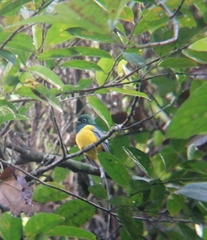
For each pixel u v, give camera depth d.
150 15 5.86
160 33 7.02
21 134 10.46
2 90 6.64
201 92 3.75
